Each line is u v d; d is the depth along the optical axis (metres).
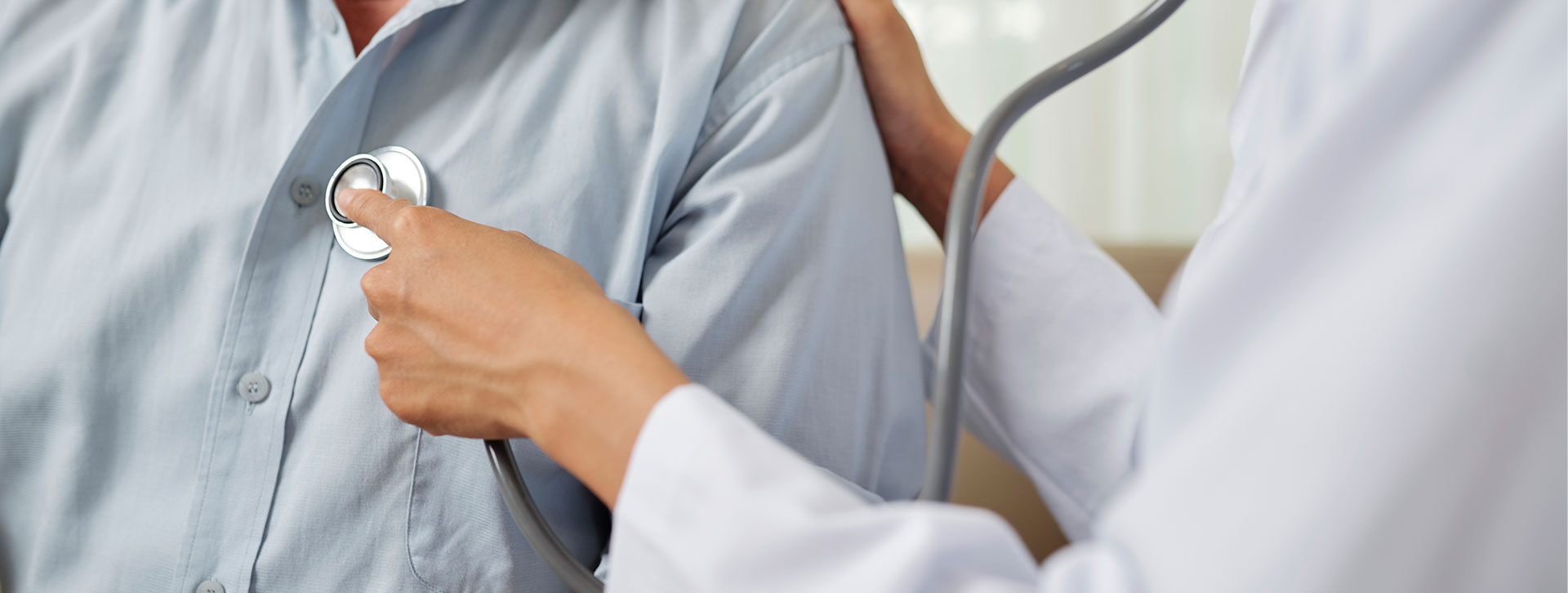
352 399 0.52
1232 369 0.30
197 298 0.54
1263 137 0.41
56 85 0.60
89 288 0.54
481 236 0.44
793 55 0.60
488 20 0.60
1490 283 0.25
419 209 0.46
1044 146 2.01
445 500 0.52
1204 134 1.92
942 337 0.46
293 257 0.54
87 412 0.53
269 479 0.52
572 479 0.55
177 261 0.54
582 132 0.56
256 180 0.55
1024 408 0.65
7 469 0.54
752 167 0.56
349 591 0.52
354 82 0.55
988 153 0.50
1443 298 0.26
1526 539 0.25
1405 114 0.29
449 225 0.45
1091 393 0.63
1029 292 0.66
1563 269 0.25
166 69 0.58
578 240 0.54
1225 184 1.92
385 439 0.51
